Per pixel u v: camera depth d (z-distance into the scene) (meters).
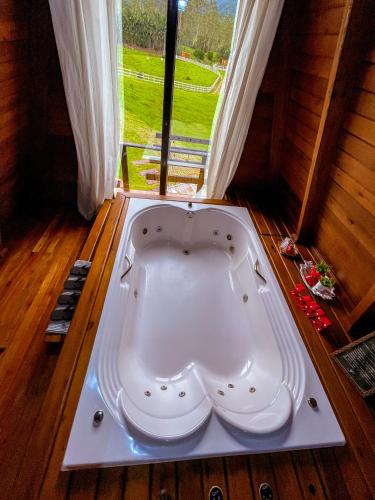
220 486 1.02
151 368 1.75
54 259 2.18
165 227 2.63
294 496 1.02
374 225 1.51
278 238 2.30
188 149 2.87
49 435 1.05
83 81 2.05
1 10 1.77
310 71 2.04
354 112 1.61
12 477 1.11
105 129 2.29
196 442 1.10
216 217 2.58
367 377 1.33
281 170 2.72
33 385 1.43
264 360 1.67
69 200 2.78
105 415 1.13
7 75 1.97
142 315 2.06
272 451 1.12
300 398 1.29
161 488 0.99
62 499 0.93
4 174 2.20
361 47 1.45
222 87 2.26
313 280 1.86
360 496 1.04
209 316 2.14
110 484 0.98
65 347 1.34
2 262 2.09
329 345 1.53
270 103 2.48
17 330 1.67
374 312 1.49
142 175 3.06
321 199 2.02
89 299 1.59
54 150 2.55
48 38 2.11
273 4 1.88
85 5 1.83
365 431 1.21
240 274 2.32
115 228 2.18
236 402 1.50
